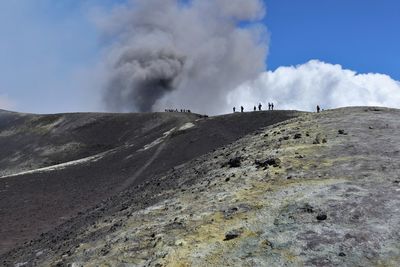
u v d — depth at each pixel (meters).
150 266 18.09
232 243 18.06
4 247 45.97
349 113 41.44
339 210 18.50
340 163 24.59
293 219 18.75
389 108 43.56
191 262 17.38
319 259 15.61
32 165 114.19
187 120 132.50
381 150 25.91
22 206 65.81
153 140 104.56
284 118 97.44
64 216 57.97
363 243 15.97
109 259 20.27
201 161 42.19
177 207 24.92
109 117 149.00
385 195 19.09
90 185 75.44
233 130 94.62
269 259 16.30
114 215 31.41
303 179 23.16
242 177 26.39
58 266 22.67
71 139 131.38
